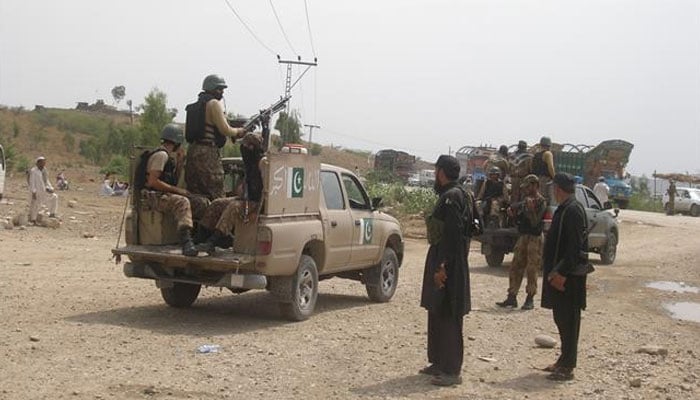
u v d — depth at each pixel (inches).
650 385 319.9
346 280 610.9
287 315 416.5
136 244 415.2
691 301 581.0
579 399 297.1
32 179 868.6
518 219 505.7
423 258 812.0
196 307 452.1
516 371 337.7
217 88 417.7
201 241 406.3
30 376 285.4
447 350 306.8
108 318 399.9
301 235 408.2
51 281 512.1
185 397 271.3
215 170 416.5
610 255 815.1
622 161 1756.9
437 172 312.5
